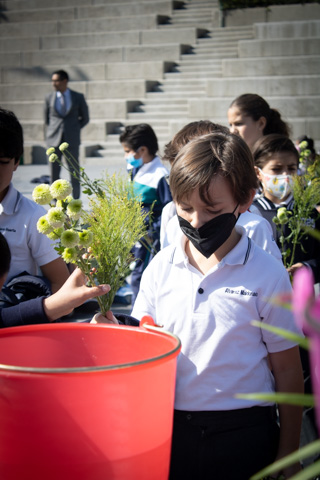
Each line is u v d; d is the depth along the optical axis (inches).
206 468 74.4
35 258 109.2
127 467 53.4
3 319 78.4
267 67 703.7
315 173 127.6
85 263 73.3
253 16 793.6
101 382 51.3
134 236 75.2
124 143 212.1
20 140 103.7
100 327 67.2
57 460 51.8
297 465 76.0
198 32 798.5
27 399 51.0
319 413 34.0
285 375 76.7
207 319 75.5
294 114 672.4
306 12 774.5
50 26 853.8
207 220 74.0
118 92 754.2
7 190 107.8
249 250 77.2
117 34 816.3
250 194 76.9
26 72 805.2
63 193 72.0
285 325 75.5
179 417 75.6
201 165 72.6
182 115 713.6
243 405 74.1
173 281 79.0
